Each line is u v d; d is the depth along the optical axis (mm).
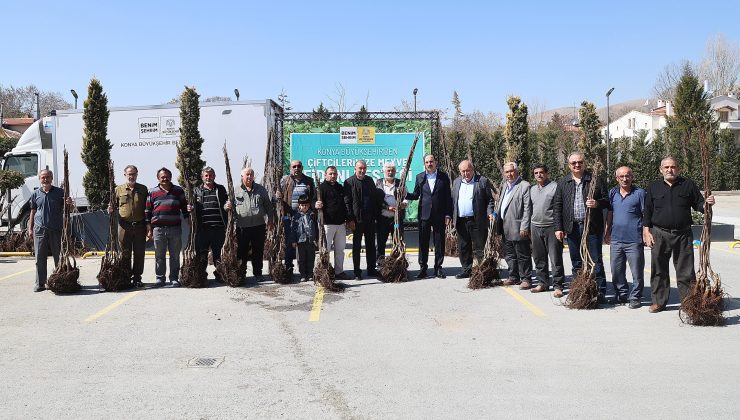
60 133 16578
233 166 15523
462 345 6184
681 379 5031
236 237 9656
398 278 9711
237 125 15484
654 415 4305
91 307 8188
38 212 9289
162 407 4602
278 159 14680
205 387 5031
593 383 4980
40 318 7586
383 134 14828
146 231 9672
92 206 15969
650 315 7305
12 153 17969
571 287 7863
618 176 7754
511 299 8367
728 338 6238
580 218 8094
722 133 44594
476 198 9516
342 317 7461
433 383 5051
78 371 5484
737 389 4777
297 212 9836
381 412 4449
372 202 9992
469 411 4438
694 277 7172
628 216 7672
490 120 59250
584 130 28094
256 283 9820
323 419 4340
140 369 5527
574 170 8180
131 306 8219
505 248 9508
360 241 10008
